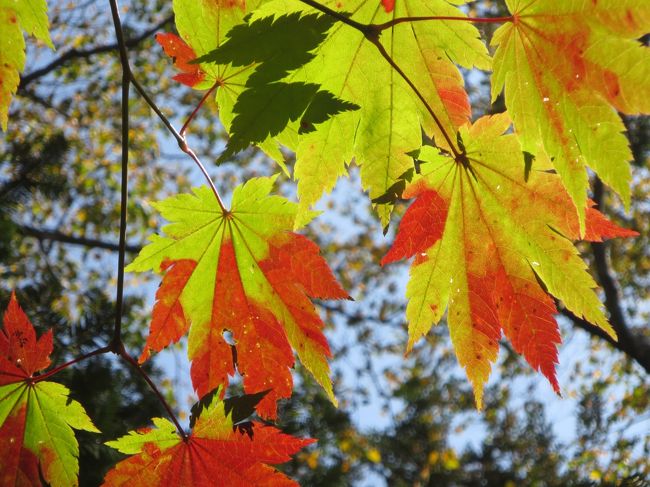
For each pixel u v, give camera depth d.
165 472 0.45
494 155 0.46
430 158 0.46
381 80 0.46
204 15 0.45
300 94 0.44
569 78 0.41
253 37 0.44
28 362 0.45
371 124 0.46
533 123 0.43
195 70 0.45
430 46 0.46
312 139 0.46
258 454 0.45
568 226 0.46
